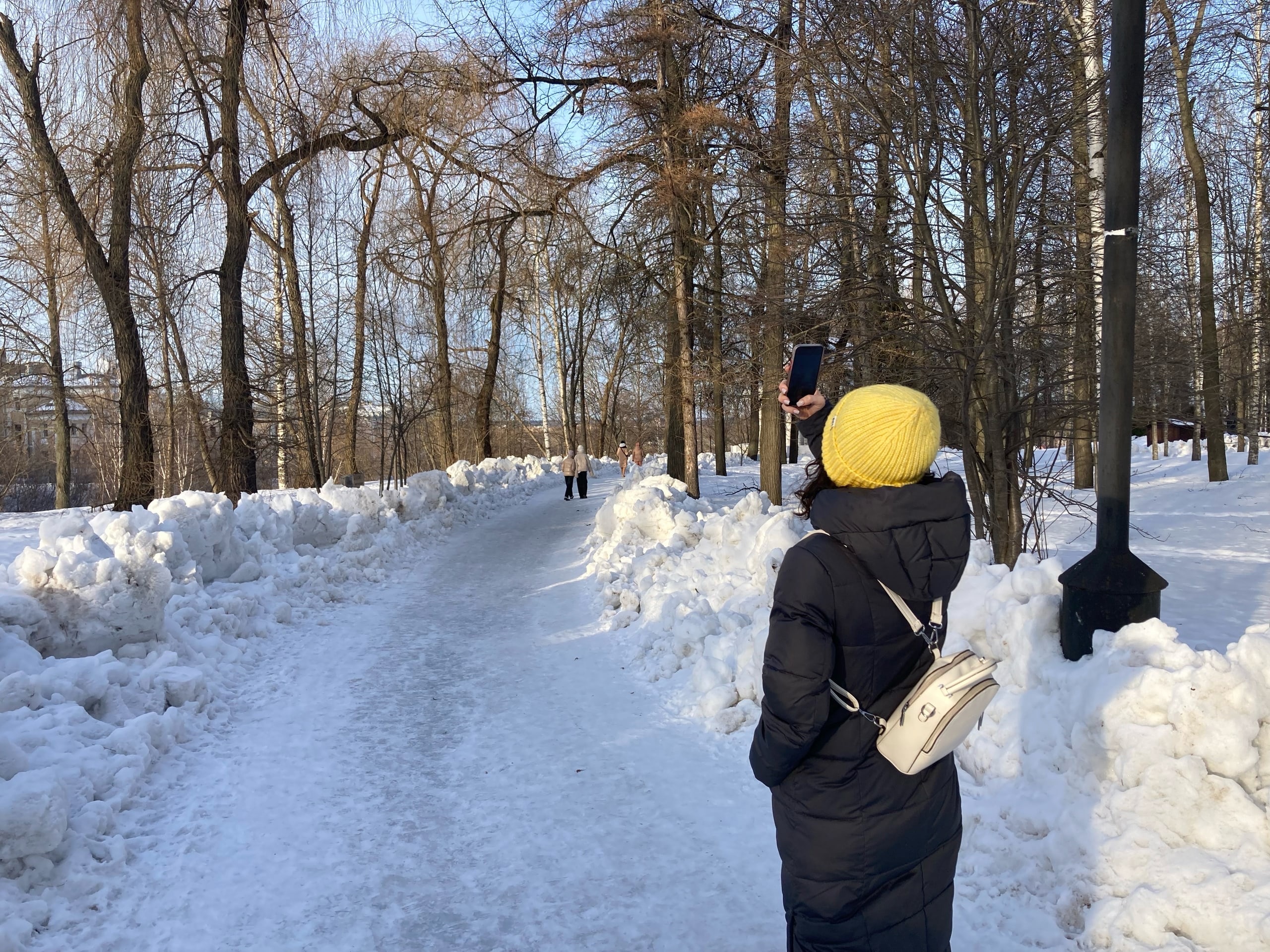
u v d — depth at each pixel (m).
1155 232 8.91
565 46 14.28
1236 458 23.75
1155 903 2.76
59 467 26.09
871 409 2.06
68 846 3.62
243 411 16.39
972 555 5.45
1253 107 13.38
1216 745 3.01
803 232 9.38
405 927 3.29
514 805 4.29
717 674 5.64
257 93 17.66
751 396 13.44
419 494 14.33
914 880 2.08
